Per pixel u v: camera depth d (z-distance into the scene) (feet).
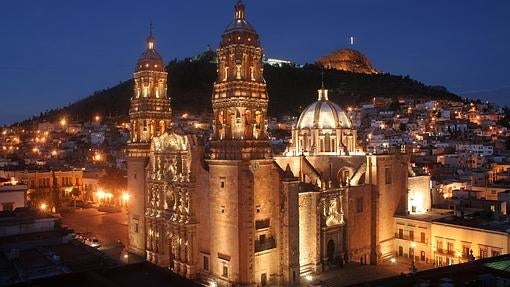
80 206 585.63
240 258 266.36
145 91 354.95
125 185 568.00
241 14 279.69
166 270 161.07
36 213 284.41
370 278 296.10
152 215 333.21
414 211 371.97
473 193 419.54
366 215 340.80
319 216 306.96
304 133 372.79
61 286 146.92
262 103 278.67
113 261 202.49
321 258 308.60
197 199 298.56
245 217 265.75
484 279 156.15
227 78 274.98
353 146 377.30
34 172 590.55
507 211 367.86
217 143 278.46
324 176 351.67
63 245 227.40
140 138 354.54
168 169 319.47
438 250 323.78
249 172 267.18
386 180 350.64
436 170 571.69
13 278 174.91
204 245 295.07
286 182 280.51
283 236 281.74
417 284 157.17
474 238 302.04
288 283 278.87
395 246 354.13
